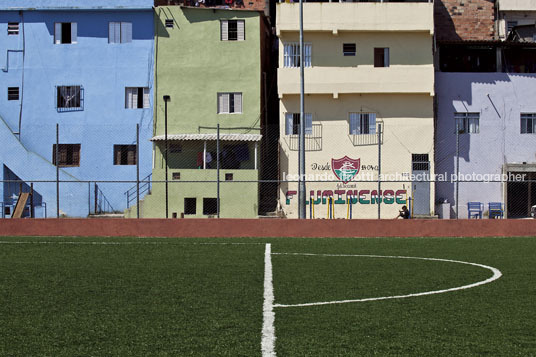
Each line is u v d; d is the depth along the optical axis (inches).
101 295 464.8
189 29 1526.8
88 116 1531.7
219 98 1519.4
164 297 457.4
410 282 522.3
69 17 1542.8
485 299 454.9
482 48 1558.8
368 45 1483.8
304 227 880.9
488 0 1744.6
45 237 868.6
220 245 766.5
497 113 1483.8
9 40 1546.5
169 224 884.6
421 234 879.7
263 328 369.1
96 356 319.0
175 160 1481.3
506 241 817.5
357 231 878.4
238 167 1476.4
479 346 335.3
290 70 1470.2
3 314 406.6
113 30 1539.1
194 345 335.3
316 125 1466.5
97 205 1486.2
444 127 1487.5
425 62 1475.1
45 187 1473.9
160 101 1521.9
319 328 369.7
